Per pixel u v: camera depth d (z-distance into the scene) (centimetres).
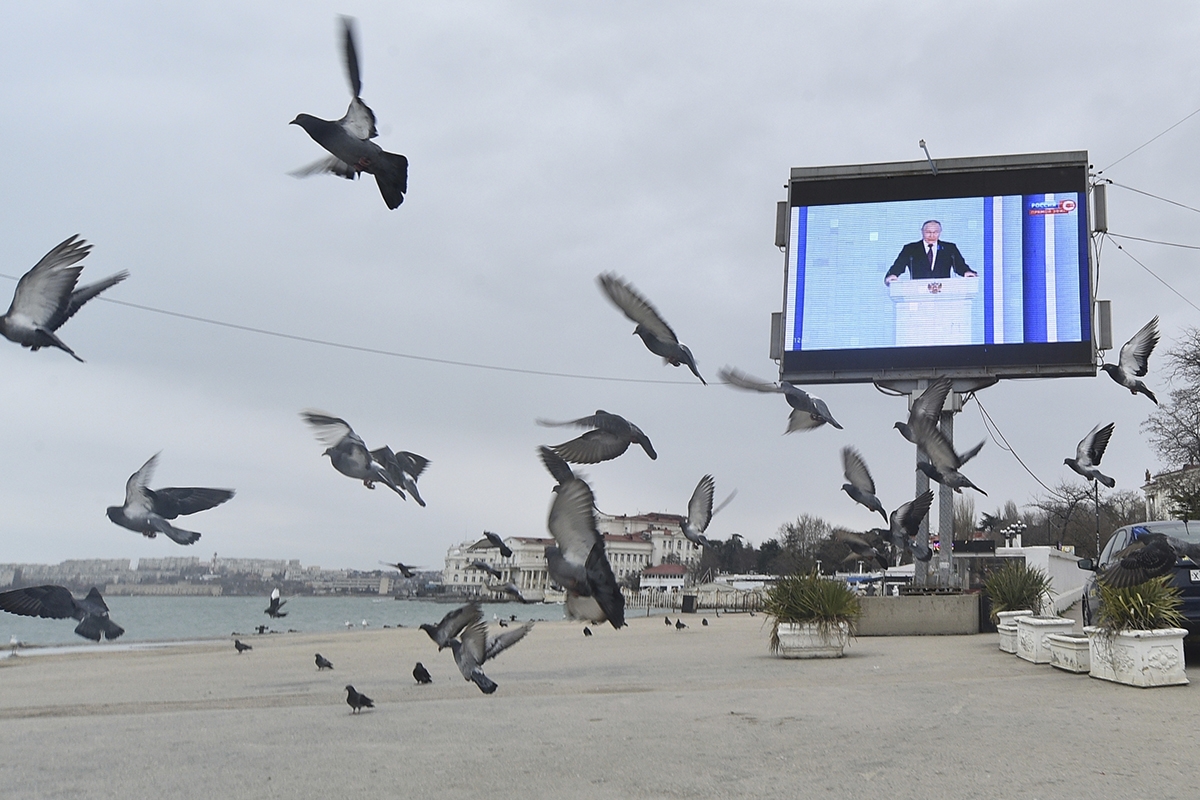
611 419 938
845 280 2584
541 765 769
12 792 700
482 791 682
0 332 809
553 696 1212
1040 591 1880
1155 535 1045
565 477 768
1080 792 634
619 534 7044
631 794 665
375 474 999
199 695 1402
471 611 975
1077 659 1239
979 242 2523
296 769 771
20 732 983
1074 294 2441
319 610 10531
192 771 768
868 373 2516
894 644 1850
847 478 1370
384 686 1465
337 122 748
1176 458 3972
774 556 8631
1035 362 2420
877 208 2605
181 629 5938
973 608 2097
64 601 864
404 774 745
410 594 14200
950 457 1213
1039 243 2488
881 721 927
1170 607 1143
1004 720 906
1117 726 855
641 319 913
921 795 640
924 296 2528
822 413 1228
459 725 984
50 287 827
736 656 1767
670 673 1477
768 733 883
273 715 1095
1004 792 641
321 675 1731
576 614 717
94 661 2219
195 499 906
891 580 3253
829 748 803
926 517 1455
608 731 920
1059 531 7100
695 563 9262
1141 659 1088
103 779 742
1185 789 634
